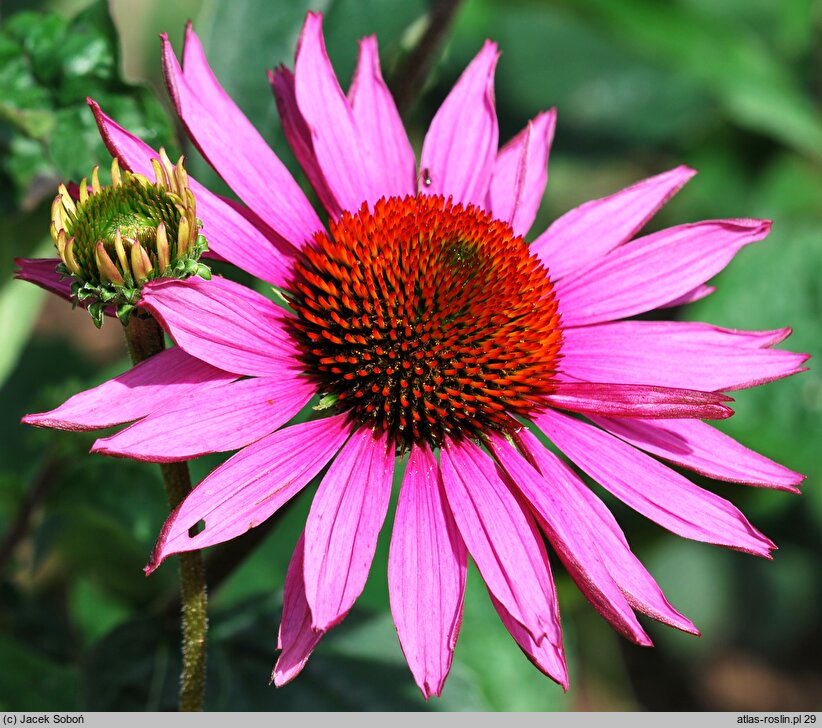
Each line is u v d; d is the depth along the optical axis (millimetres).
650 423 445
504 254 451
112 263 405
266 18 477
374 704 476
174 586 467
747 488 524
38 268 423
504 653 519
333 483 424
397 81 484
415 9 481
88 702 459
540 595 419
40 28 464
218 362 420
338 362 437
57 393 477
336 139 454
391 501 523
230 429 418
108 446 405
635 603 425
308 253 443
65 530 499
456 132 468
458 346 443
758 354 451
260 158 444
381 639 483
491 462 437
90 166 463
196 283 412
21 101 462
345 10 480
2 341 493
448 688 483
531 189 470
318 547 413
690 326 458
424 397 440
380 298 443
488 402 441
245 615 475
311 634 411
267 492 416
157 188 411
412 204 452
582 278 462
